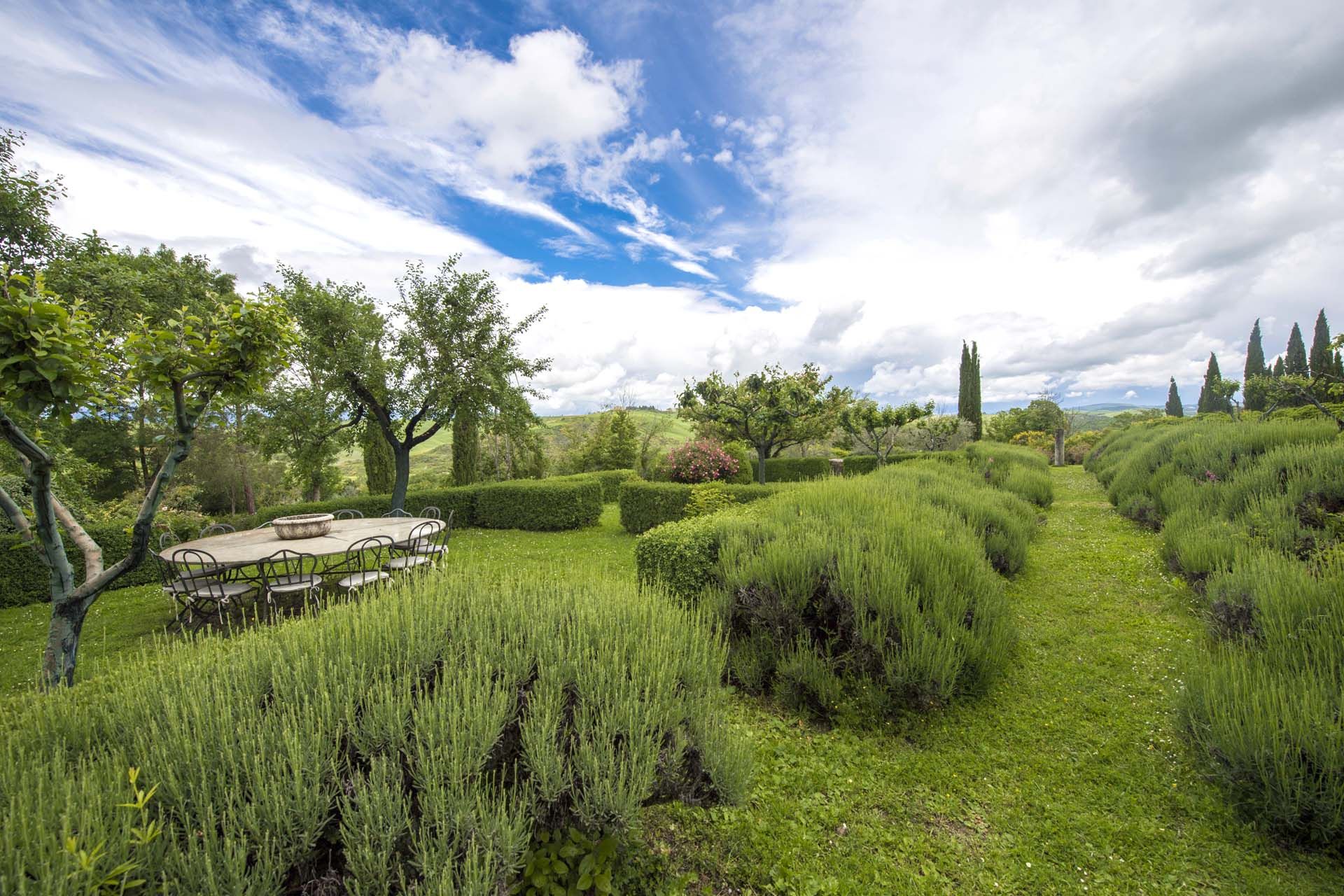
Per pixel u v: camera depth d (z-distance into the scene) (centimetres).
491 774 164
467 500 1218
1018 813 254
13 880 101
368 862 128
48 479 323
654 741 182
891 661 328
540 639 216
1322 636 284
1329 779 216
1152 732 307
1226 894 204
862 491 635
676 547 475
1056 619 482
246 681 180
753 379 1398
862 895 209
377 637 207
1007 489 1060
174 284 1051
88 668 422
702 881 215
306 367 996
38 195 859
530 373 1200
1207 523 578
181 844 131
